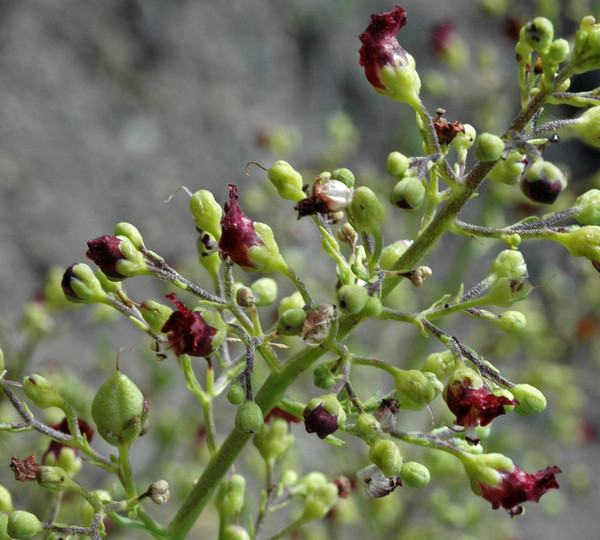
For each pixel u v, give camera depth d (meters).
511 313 3.38
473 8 13.06
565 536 11.01
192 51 12.19
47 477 3.39
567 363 10.02
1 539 3.66
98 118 11.20
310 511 4.23
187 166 11.41
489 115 8.45
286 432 4.28
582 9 8.27
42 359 9.16
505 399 3.08
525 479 3.35
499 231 3.29
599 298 9.16
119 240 3.39
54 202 10.43
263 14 12.84
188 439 8.02
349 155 12.19
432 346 10.34
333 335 3.31
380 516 6.98
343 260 3.44
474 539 7.30
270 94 12.42
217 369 9.15
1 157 10.36
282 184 3.50
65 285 3.63
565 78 3.13
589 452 11.66
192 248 11.00
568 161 12.68
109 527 6.70
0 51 10.94
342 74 12.94
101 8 11.87
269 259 3.36
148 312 3.61
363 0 13.31
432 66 12.90
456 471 6.92
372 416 3.30
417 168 3.19
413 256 3.38
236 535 4.12
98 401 3.45
